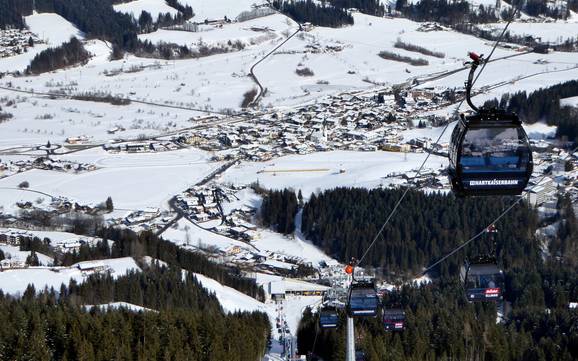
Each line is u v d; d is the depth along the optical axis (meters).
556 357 198.00
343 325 199.75
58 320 192.38
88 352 179.88
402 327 157.62
